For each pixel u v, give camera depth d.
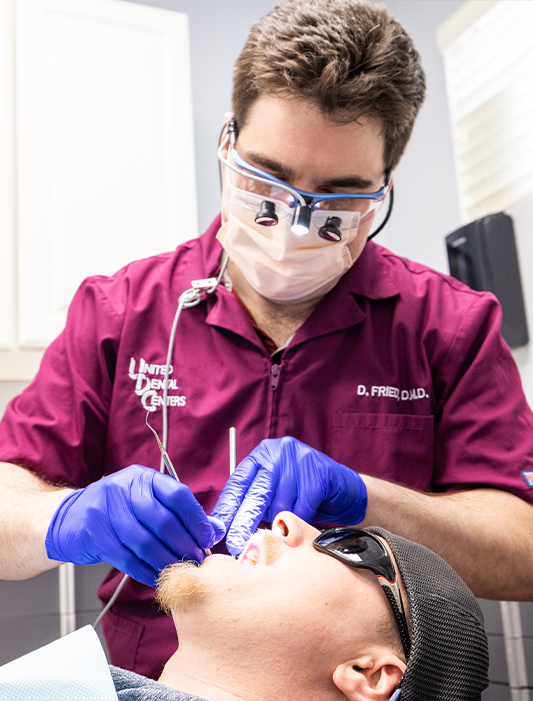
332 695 0.88
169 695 0.80
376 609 0.91
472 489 1.38
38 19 2.24
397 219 2.77
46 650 0.87
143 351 1.42
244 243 1.32
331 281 1.41
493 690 1.80
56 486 1.33
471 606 0.97
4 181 2.15
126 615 1.32
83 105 2.26
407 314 1.47
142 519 0.99
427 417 1.42
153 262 1.54
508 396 1.44
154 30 2.39
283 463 1.18
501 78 2.19
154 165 2.32
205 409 1.37
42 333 2.11
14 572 1.23
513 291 2.06
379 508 1.21
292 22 1.21
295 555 0.96
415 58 1.28
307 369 1.40
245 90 1.25
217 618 0.89
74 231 2.19
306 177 1.21
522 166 2.11
